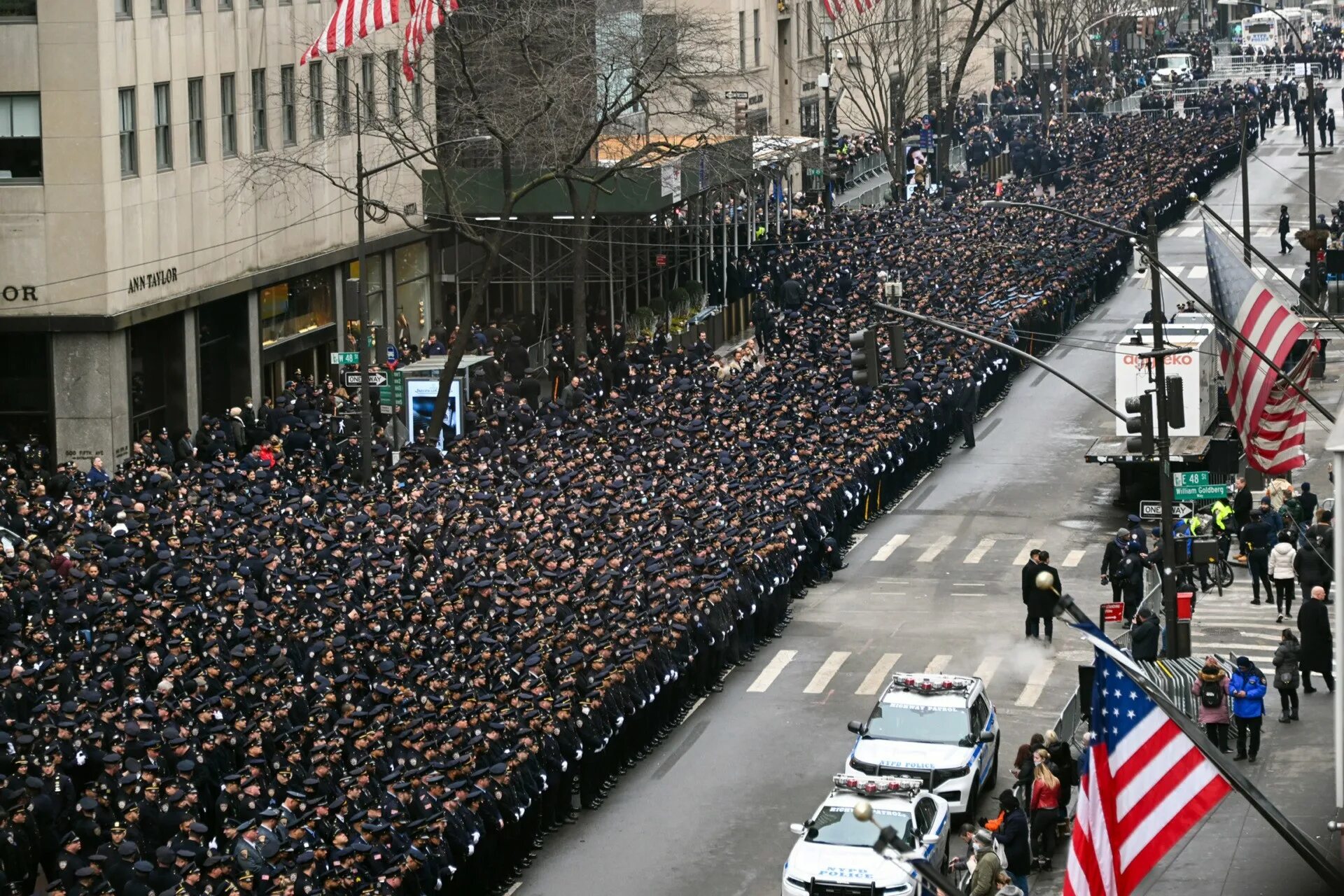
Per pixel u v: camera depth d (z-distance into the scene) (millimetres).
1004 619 44344
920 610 45281
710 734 37812
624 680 35406
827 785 34875
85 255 53031
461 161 72250
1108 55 136250
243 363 61094
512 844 31172
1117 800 19156
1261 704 34062
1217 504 47375
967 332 33750
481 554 40312
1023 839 29500
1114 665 19234
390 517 42875
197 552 39188
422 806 29531
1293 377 37906
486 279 55594
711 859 31812
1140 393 52625
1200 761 18922
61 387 53750
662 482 47375
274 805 28328
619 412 54312
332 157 65562
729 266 77812
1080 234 79188
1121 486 53188
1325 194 98625
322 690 32656
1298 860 29359
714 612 39906
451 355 54812
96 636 34719
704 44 74375
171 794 28688
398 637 35219
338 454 51812
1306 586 41688
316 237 64750
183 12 56844
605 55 65000
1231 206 97188
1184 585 44344
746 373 58406
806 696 39688
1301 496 47031
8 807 28984
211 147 58406
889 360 58750
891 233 77625
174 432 57938
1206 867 29438
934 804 31203
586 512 44469
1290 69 143375
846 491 50094
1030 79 121750
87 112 52656
